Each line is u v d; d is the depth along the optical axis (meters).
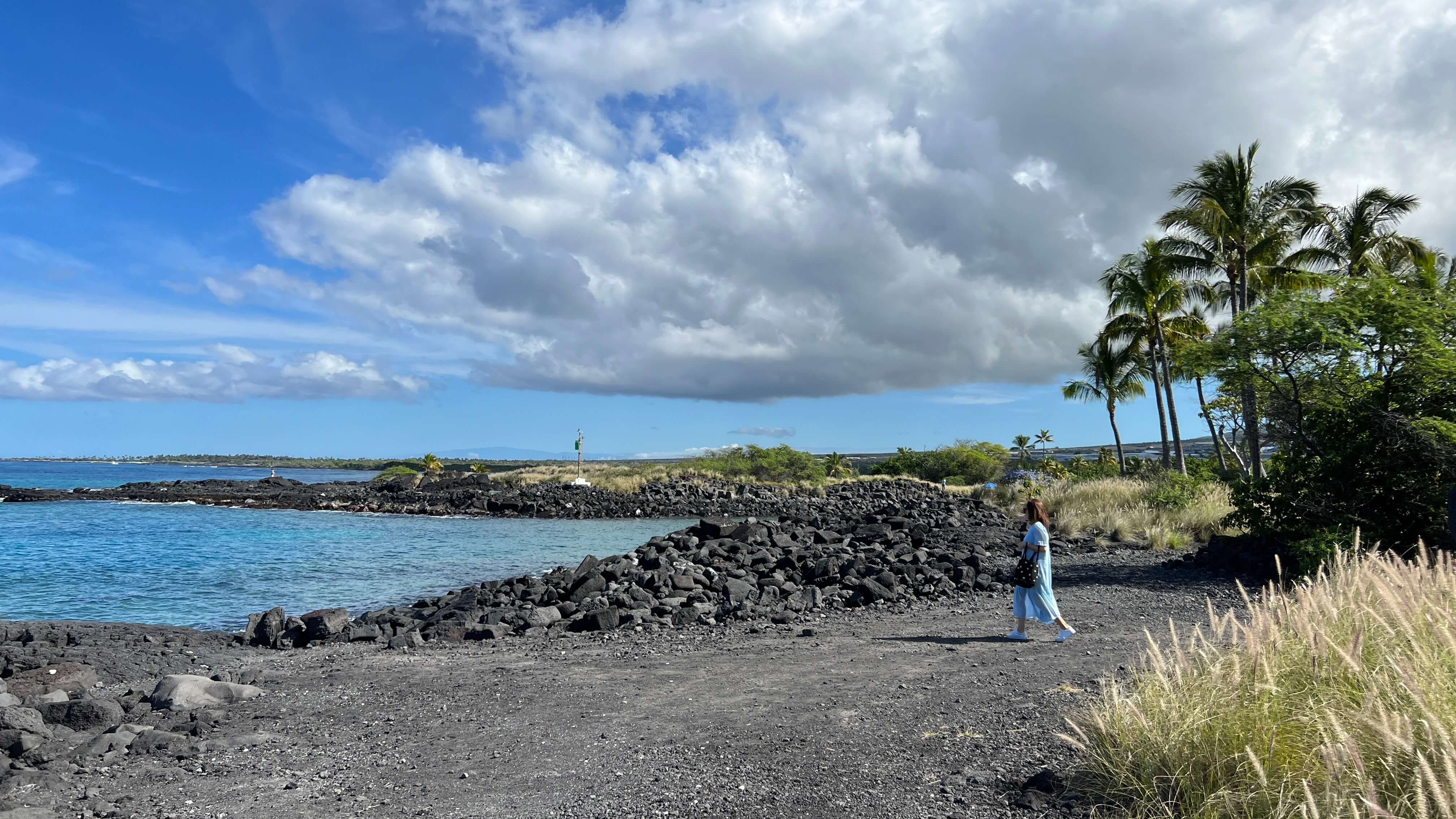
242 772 5.48
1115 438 46.94
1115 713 4.61
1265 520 15.28
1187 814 3.68
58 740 6.11
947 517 28.91
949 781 4.74
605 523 41.34
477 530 36.09
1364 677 3.89
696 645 10.35
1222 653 4.69
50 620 14.14
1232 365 15.19
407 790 5.09
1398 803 3.09
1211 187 29.47
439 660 9.88
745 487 57.03
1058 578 14.97
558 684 8.07
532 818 4.55
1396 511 13.54
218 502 56.12
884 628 11.09
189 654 10.27
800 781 4.90
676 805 4.62
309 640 11.91
